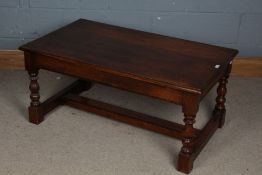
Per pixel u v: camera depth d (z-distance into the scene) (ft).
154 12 8.73
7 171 6.32
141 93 6.26
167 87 5.96
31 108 7.27
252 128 7.48
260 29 8.82
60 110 7.76
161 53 6.79
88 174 6.32
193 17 8.74
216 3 8.59
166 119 7.63
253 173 6.45
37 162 6.52
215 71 6.30
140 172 6.40
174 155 6.76
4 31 8.93
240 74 9.05
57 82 8.67
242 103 8.18
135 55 6.69
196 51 6.90
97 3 8.70
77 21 7.94
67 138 7.06
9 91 8.31
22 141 6.95
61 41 7.07
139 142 7.03
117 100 8.16
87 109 7.55
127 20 8.84
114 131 7.27
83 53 6.69
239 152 6.88
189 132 6.15
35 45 6.88
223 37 8.93
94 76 6.53
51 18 8.86
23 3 8.68
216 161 6.66
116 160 6.62
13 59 9.07
